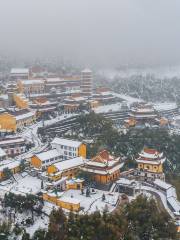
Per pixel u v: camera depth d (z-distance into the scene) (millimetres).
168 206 188500
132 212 155750
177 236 152125
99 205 180500
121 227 144375
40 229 150750
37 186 194625
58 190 190000
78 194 193125
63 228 145375
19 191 186500
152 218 153750
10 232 152625
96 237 141375
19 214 171500
